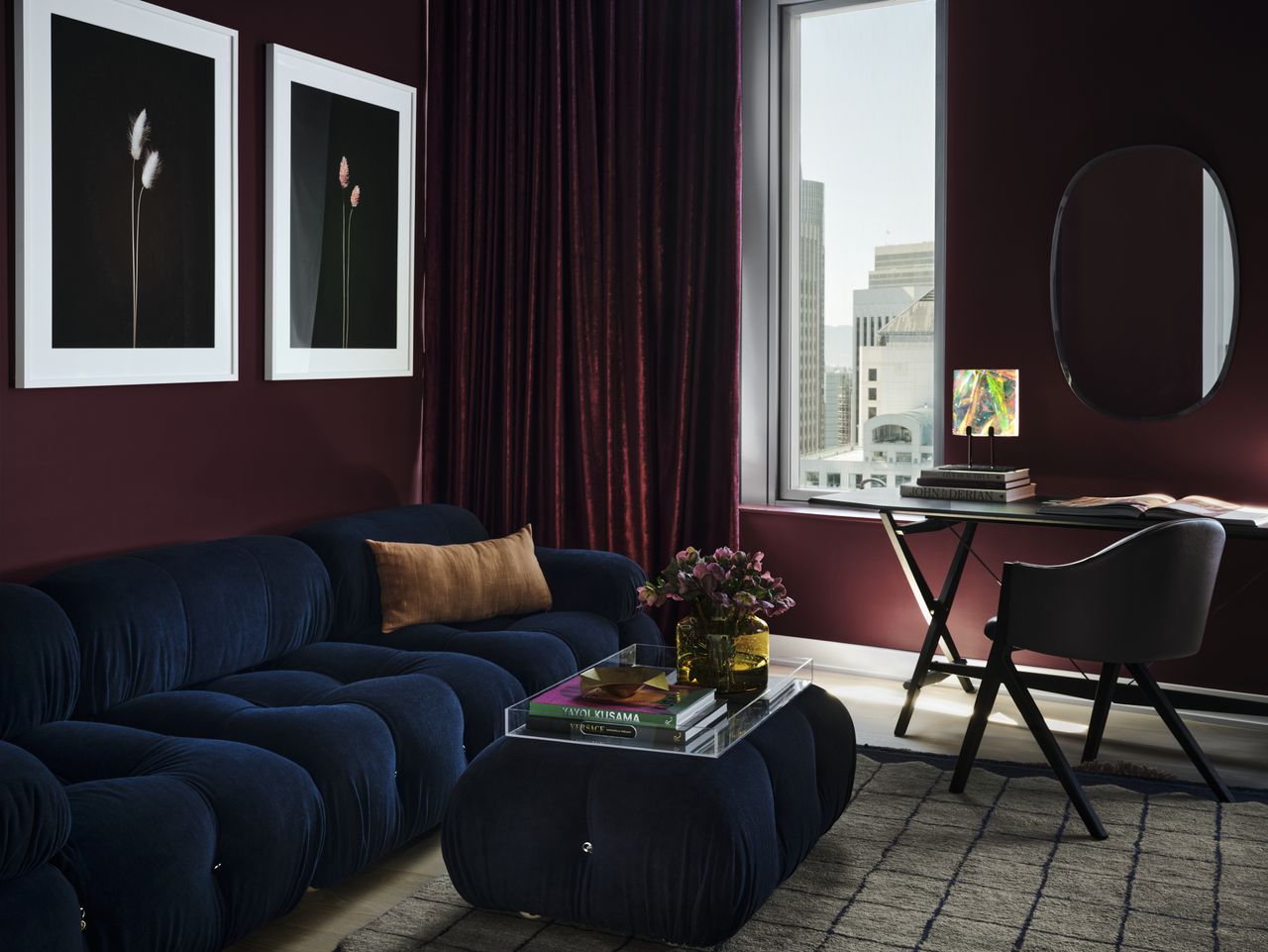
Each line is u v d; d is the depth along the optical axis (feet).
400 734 9.65
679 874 8.01
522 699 11.21
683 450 15.78
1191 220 13.66
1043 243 14.42
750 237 16.37
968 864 9.77
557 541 16.22
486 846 8.53
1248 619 13.60
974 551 14.90
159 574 10.50
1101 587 10.72
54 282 10.84
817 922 8.72
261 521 13.64
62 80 10.82
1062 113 14.23
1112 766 12.00
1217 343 13.61
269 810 8.21
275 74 13.35
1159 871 9.62
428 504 14.82
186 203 12.27
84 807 7.47
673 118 15.76
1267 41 13.20
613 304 15.96
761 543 16.31
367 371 15.19
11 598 9.25
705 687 9.89
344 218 14.62
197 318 12.48
